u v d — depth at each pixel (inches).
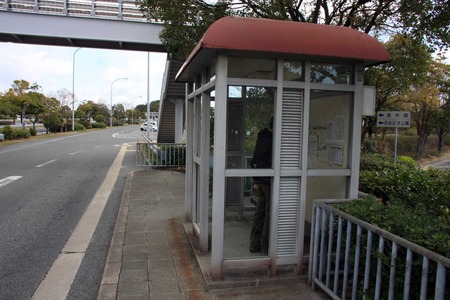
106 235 213.8
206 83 166.7
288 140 143.4
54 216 254.4
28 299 138.1
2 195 322.3
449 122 783.1
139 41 484.4
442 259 80.0
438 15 247.8
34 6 466.6
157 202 288.8
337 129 155.8
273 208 143.4
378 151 791.1
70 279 155.3
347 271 118.9
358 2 281.9
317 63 145.4
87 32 477.4
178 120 671.1
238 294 134.7
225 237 152.6
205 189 168.7
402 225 107.8
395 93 506.9
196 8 290.4
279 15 273.6
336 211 123.8
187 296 133.0
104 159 618.5
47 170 479.2
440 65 653.9
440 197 185.0
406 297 90.6
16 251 187.3
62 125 1622.8
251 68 138.7
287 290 137.9
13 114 1411.2
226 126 142.2
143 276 149.6
